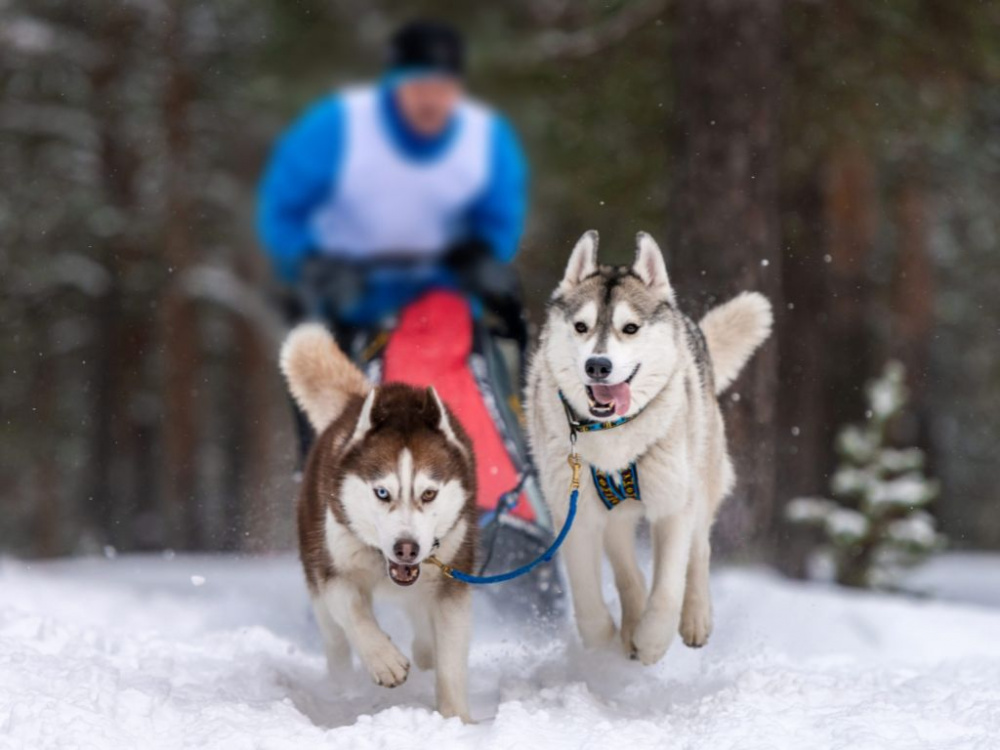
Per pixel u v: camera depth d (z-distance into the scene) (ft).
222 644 24.94
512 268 25.77
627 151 50.72
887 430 53.36
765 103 41.88
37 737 16.67
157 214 77.87
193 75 77.66
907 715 18.25
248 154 73.31
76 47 77.36
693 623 22.20
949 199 76.74
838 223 67.56
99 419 82.33
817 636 29.22
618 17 47.96
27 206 76.18
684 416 20.74
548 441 21.06
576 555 21.17
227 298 76.84
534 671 22.06
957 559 75.87
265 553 42.27
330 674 21.68
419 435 19.15
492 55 47.06
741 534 39.83
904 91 48.96
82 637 23.27
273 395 79.71
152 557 55.06
